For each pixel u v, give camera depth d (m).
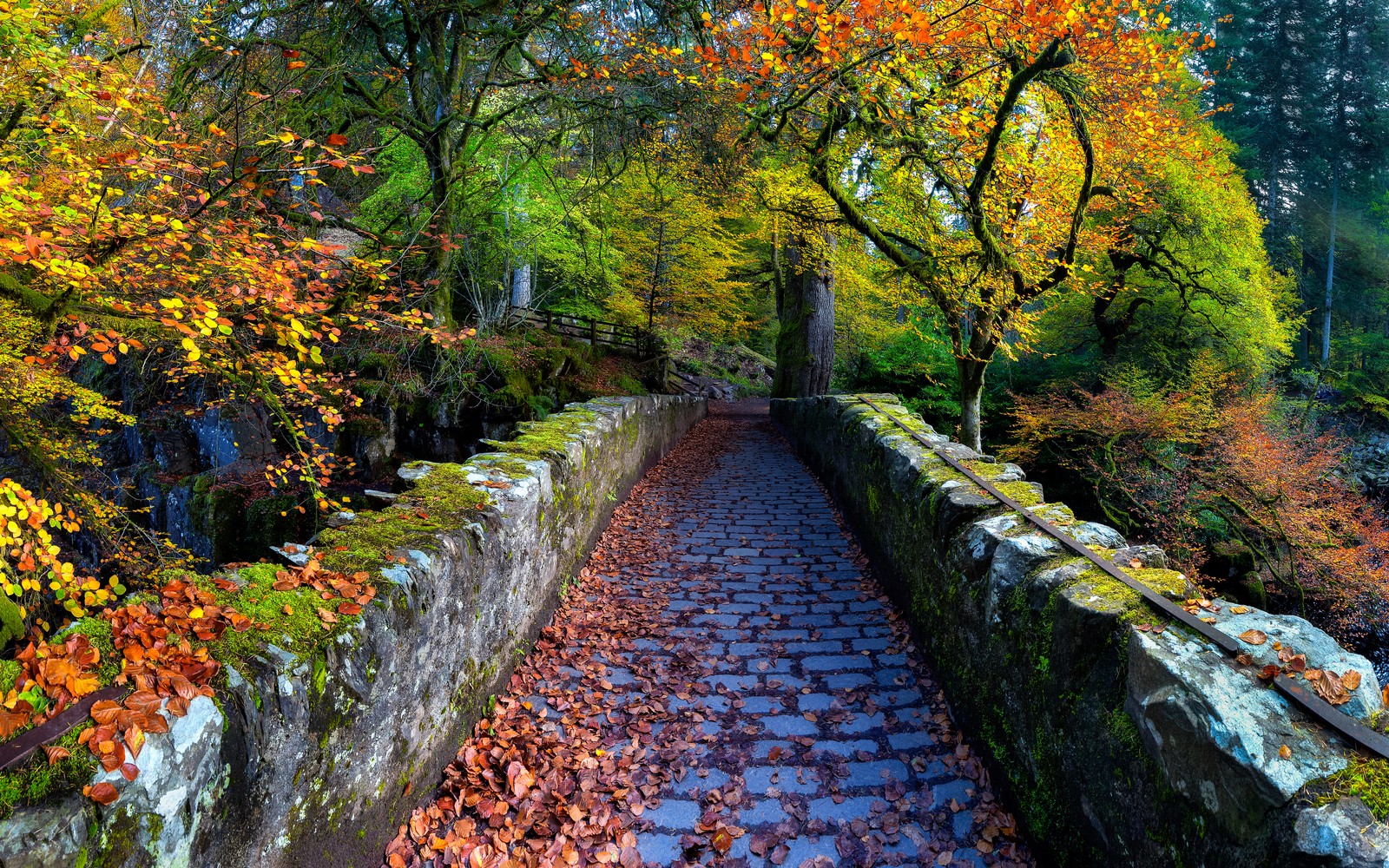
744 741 3.41
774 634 4.57
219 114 6.43
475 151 9.74
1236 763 1.65
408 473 4.08
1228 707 1.72
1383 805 1.42
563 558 5.05
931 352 17.06
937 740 3.43
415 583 2.73
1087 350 18.06
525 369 13.13
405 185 11.88
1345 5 29.88
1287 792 1.51
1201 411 12.50
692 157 11.72
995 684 3.06
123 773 1.45
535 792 2.98
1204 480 11.83
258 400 9.30
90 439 7.75
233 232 3.95
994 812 2.90
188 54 6.70
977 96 7.57
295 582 2.42
